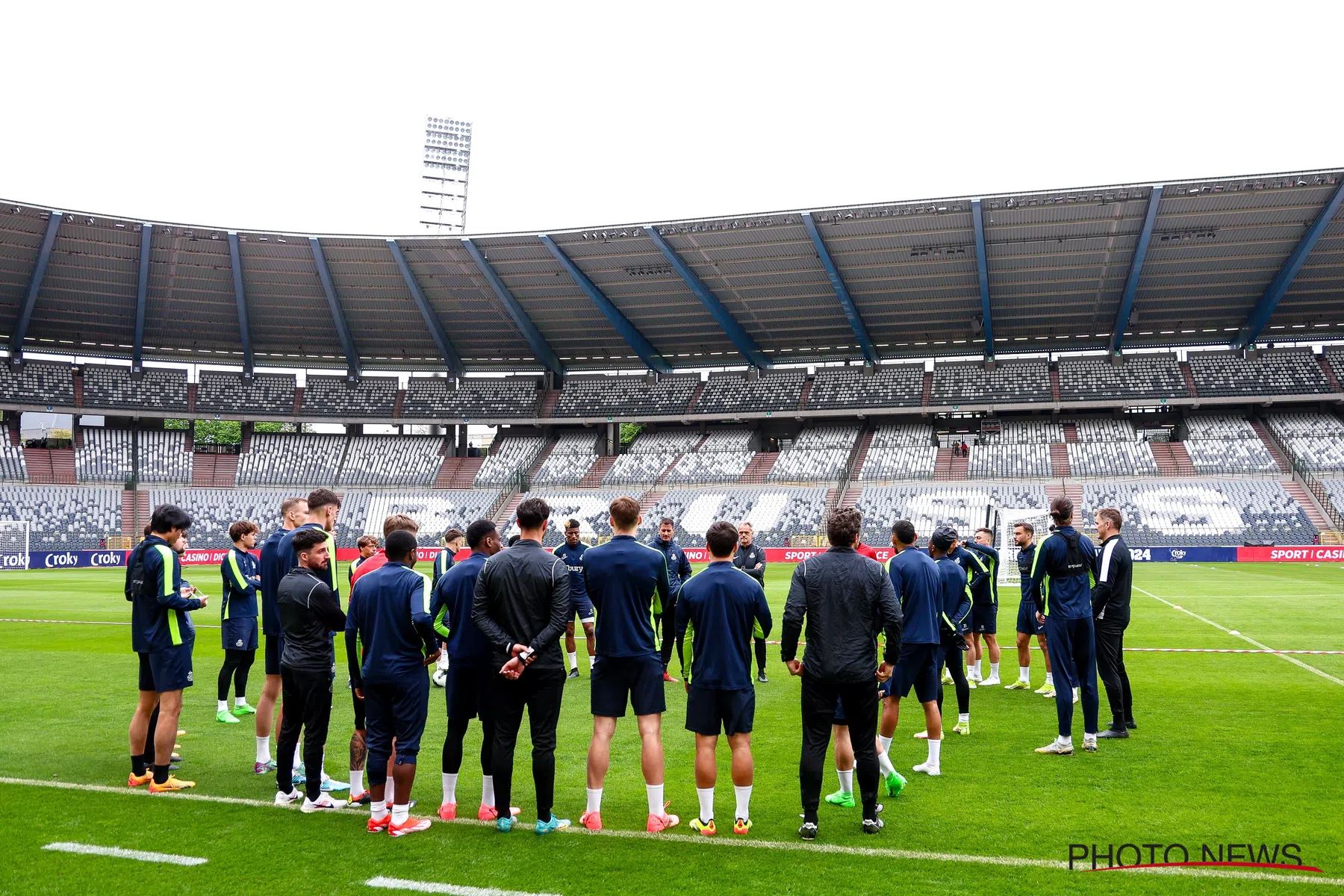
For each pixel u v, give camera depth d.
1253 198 32.88
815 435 51.34
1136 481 43.69
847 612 6.04
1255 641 15.16
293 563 7.36
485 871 5.39
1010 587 28.92
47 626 18.58
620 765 7.91
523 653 5.84
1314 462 42.81
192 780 7.39
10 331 45.75
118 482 48.22
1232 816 6.33
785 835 6.02
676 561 12.18
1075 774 7.41
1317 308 41.31
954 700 10.77
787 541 43.75
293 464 51.88
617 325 45.31
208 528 46.62
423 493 50.94
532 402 52.75
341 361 51.69
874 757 6.07
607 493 49.41
